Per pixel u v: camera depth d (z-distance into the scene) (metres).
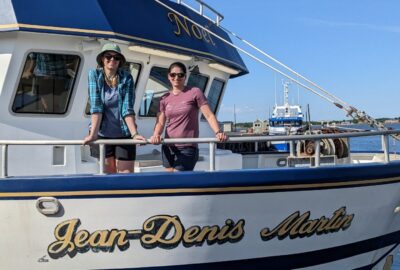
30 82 5.08
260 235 4.49
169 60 6.16
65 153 5.12
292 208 4.54
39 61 5.10
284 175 4.43
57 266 4.20
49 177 4.06
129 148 4.43
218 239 4.37
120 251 4.21
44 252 4.17
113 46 4.23
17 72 4.99
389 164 5.09
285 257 4.63
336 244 4.90
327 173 4.61
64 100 5.27
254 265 4.53
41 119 5.17
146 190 4.15
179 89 4.57
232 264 4.46
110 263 4.22
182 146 4.55
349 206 4.86
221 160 6.08
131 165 4.47
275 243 4.55
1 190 4.06
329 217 4.76
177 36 6.03
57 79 5.20
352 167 4.75
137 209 4.16
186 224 4.27
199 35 6.50
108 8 5.25
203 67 6.85
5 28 4.80
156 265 4.29
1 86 4.95
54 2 5.02
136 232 4.20
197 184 4.21
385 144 5.15
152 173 4.16
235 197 4.32
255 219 4.44
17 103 5.04
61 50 5.14
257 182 4.35
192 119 4.54
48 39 5.05
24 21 4.82
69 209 4.10
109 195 4.11
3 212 4.10
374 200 5.06
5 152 4.11
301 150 6.54
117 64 4.30
